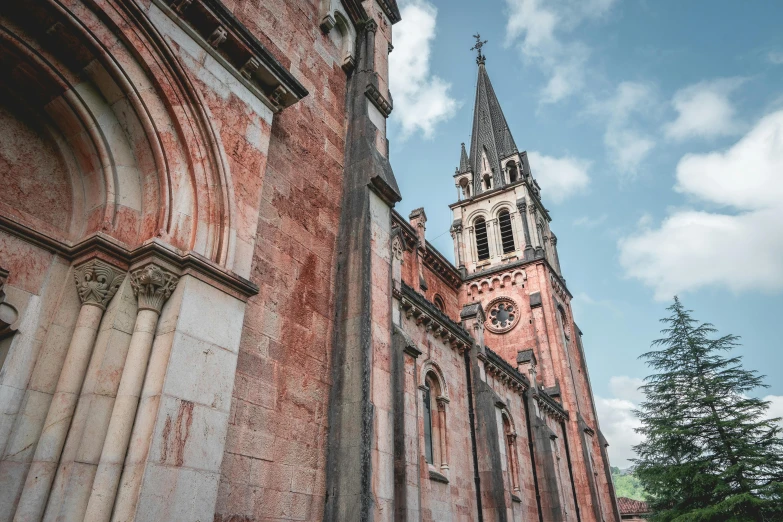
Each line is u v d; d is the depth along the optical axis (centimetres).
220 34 784
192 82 730
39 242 598
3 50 606
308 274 916
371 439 818
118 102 673
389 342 964
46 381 551
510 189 5122
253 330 750
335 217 1051
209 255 671
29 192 621
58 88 643
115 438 528
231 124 792
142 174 684
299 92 927
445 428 1883
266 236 835
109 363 567
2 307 541
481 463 2033
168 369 558
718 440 2731
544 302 4225
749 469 2523
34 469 506
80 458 515
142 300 602
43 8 597
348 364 887
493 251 4850
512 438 2444
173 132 695
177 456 539
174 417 548
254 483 673
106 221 628
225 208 709
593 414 4481
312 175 1014
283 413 760
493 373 2483
